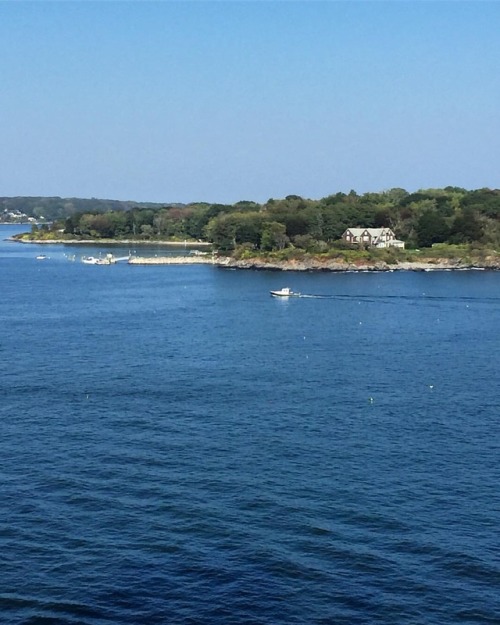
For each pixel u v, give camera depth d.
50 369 104.75
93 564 49.81
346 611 44.88
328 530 54.38
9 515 56.69
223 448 71.44
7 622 43.59
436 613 44.81
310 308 173.62
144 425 78.62
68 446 71.81
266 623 43.72
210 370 105.19
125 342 127.38
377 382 98.44
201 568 49.31
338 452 70.44
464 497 60.22
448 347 124.00
